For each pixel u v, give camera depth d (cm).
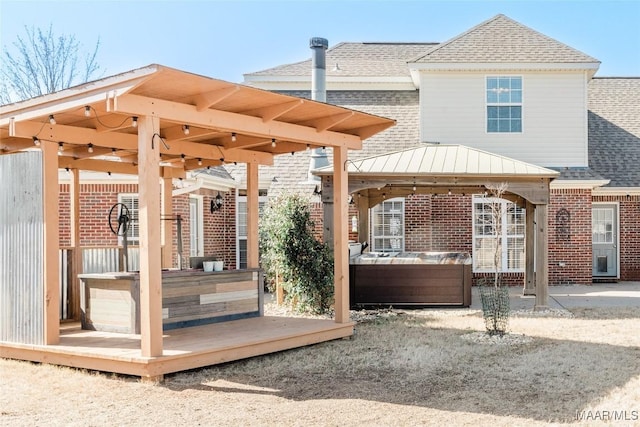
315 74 1739
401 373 731
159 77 637
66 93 697
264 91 728
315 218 1691
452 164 1256
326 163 1716
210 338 804
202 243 1616
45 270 760
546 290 1230
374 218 1730
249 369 745
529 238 1517
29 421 544
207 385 671
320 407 593
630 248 1838
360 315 1209
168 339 795
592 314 1196
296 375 721
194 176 1433
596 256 1845
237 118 782
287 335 842
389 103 1933
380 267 1323
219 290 966
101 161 1051
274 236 1198
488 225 1727
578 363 773
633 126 1989
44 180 767
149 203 671
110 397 621
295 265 1188
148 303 675
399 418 557
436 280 1322
